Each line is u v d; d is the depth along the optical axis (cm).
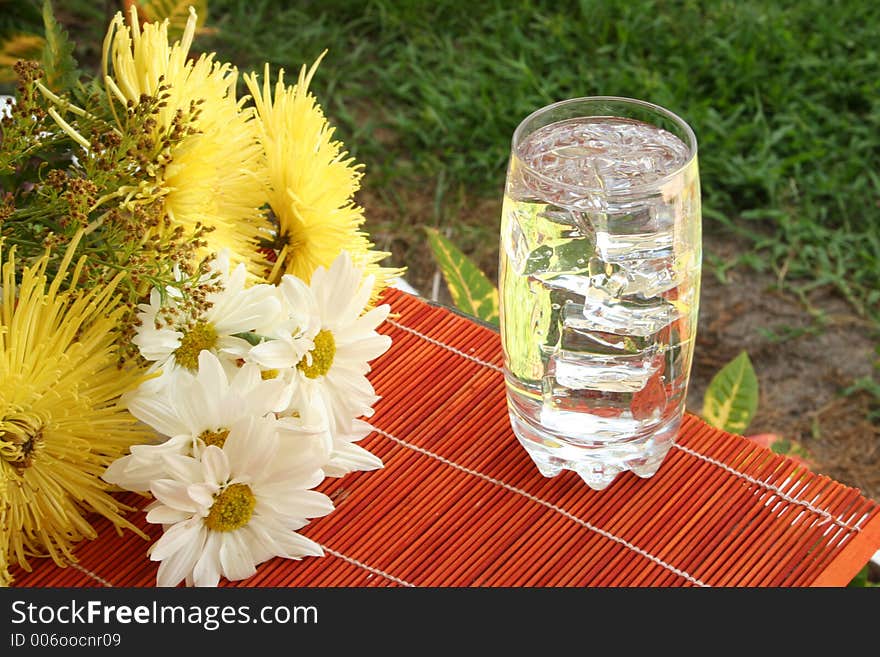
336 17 249
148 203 79
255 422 78
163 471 79
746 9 243
